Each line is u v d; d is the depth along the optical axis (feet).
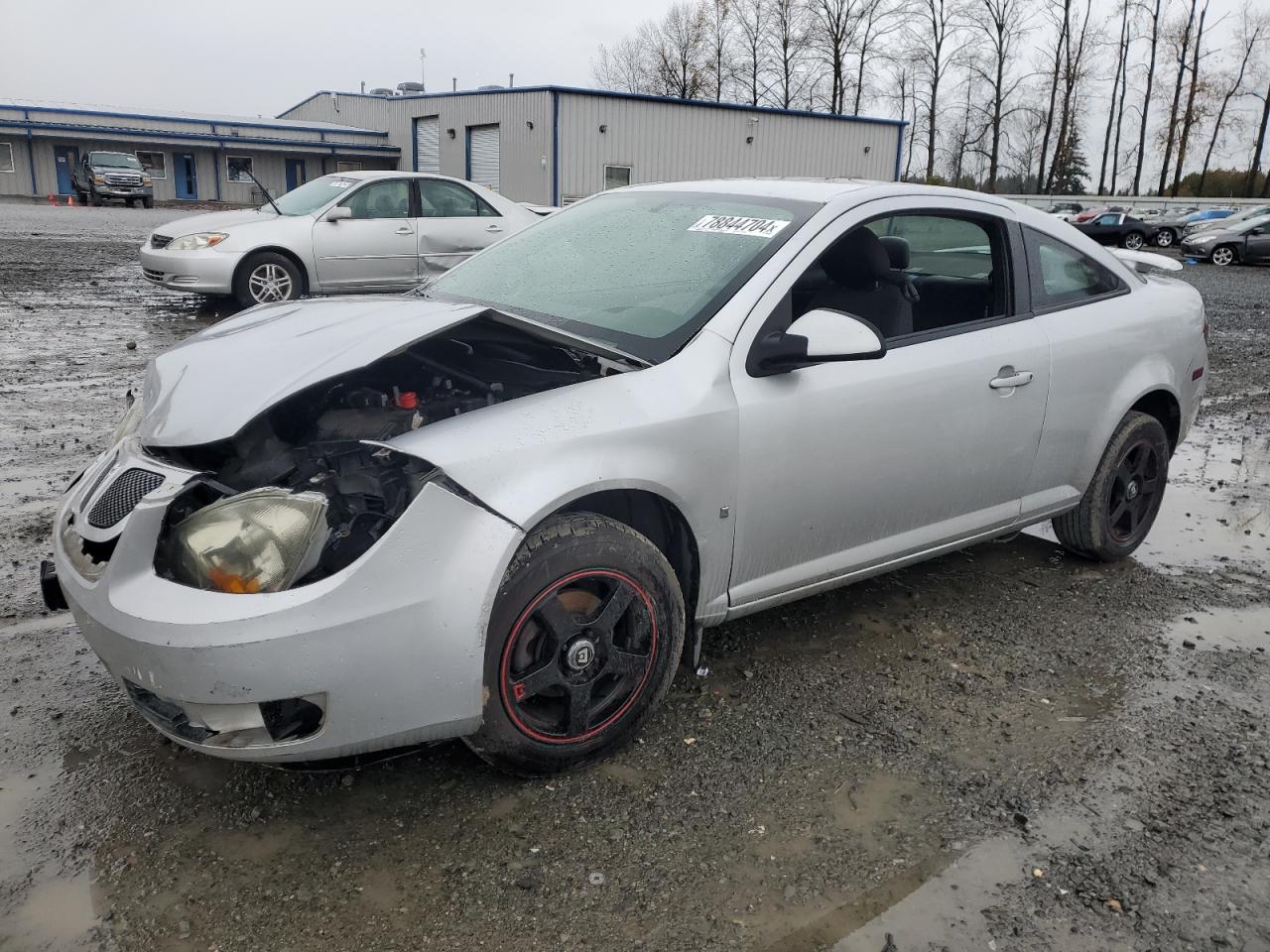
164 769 8.64
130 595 7.23
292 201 36.14
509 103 102.73
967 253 11.96
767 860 7.73
